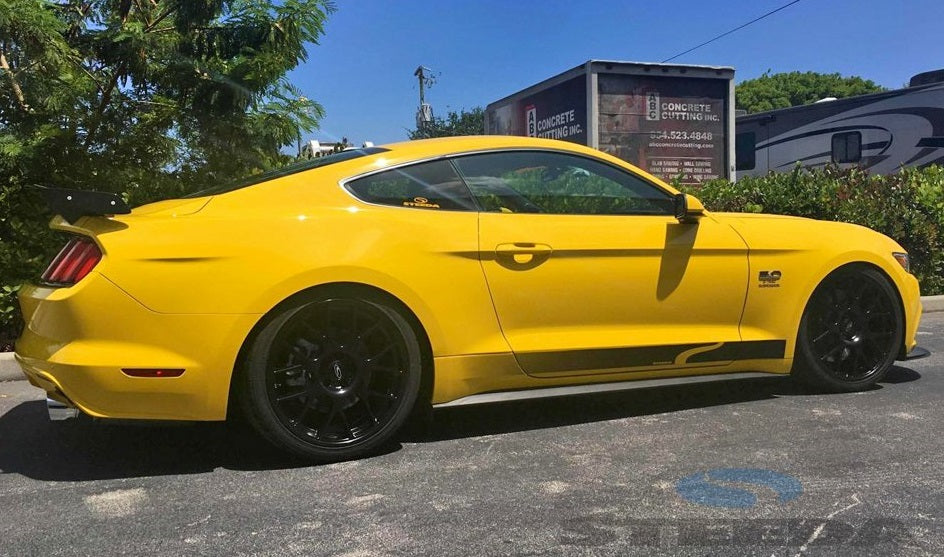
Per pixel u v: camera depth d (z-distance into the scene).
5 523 2.75
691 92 10.89
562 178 3.86
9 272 5.49
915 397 4.38
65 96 5.71
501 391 3.65
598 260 3.71
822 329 4.32
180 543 2.59
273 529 2.69
